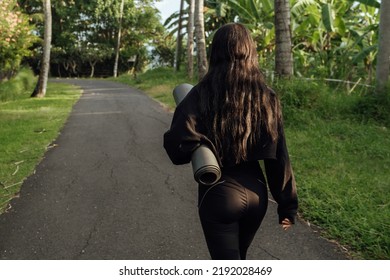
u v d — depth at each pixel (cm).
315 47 1617
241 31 220
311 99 890
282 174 222
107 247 369
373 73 1423
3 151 743
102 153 721
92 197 498
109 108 1396
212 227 214
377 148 660
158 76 3002
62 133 928
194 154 206
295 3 1493
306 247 357
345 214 407
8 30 1716
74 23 4609
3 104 1588
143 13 4850
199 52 1590
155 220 425
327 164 581
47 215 445
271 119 213
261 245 363
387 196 456
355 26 1619
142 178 568
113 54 4916
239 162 213
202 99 212
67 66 4966
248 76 214
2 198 500
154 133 900
